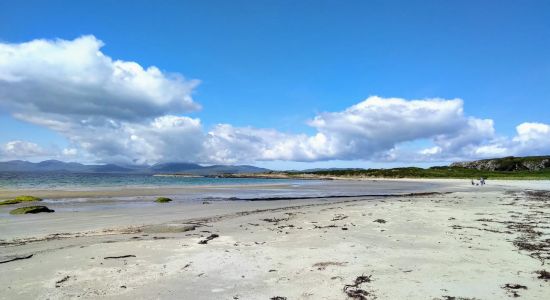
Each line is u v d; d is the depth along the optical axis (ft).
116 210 75.36
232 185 213.66
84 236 46.06
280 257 34.19
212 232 48.24
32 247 39.06
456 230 47.60
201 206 84.07
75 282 27.17
